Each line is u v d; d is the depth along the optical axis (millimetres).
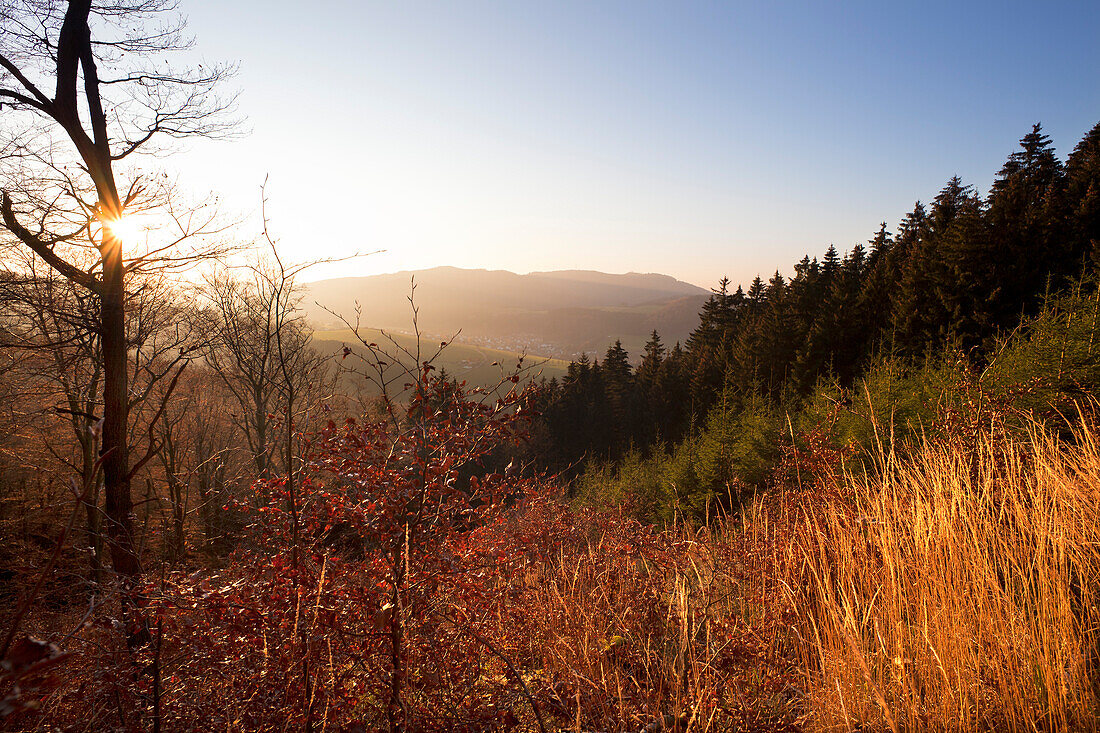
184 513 4125
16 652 767
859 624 3076
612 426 53938
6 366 10367
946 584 2996
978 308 30938
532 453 25297
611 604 3797
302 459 3209
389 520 2926
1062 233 33250
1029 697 2479
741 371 43375
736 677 2959
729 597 3885
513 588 3518
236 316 14547
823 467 4867
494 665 3352
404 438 3027
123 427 6688
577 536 4516
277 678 2734
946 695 2449
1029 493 3486
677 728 2568
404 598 2855
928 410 7652
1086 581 2879
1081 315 7980
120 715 2732
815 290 47594
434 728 2658
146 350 12516
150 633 3047
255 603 2945
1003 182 54812
